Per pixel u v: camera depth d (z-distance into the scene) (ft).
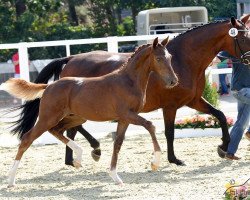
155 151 35.81
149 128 35.78
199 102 43.57
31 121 42.68
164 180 37.93
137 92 36.40
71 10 128.67
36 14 113.50
